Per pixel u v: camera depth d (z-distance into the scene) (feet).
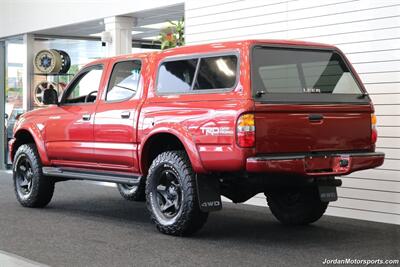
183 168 21.80
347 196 27.37
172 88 23.08
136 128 23.89
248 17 32.09
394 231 24.03
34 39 49.42
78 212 28.71
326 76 22.47
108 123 25.27
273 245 21.29
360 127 22.06
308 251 20.33
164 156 22.61
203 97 21.45
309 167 20.57
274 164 19.79
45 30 47.21
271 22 30.94
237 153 19.85
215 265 18.52
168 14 40.16
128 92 25.04
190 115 21.61
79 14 43.32
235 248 20.79
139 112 23.89
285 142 20.27
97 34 49.65
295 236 22.94
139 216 27.58
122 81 25.54
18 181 30.55
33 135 29.17
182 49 23.21
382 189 26.18
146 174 24.09
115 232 23.68
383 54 26.30
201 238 22.48
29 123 29.71
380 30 26.37
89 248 20.88
